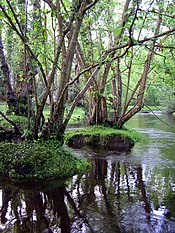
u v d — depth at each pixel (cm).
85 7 617
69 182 561
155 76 1015
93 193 502
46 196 489
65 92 681
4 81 976
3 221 397
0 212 427
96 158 778
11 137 685
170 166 689
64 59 679
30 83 975
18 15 636
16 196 489
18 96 965
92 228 376
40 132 702
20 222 395
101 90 1073
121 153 845
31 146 626
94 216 411
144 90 1076
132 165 699
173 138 1138
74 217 408
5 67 985
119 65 1130
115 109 1178
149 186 538
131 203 457
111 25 922
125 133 1002
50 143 659
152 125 1681
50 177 575
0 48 975
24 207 445
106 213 421
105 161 741
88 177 594
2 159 605
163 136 1192
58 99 673
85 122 1644
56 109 675
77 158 727
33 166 582
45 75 698
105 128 1088
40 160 594
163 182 562
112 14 989
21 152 605
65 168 609
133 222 392
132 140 962
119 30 453
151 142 1042
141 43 488
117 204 453
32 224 388
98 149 908
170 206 445
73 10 611
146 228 376
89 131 1049
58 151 648
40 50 593
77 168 634
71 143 1011
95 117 1148
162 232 367
